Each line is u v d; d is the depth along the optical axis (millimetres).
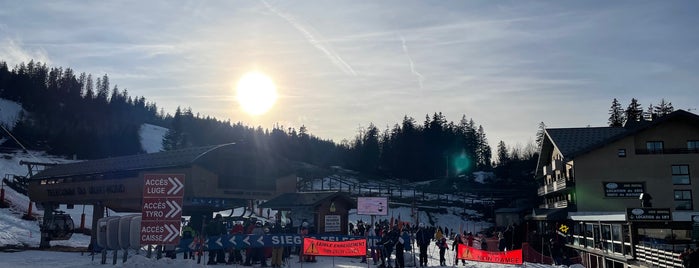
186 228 23703
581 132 53094
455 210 85750
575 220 39219
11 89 184875
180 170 28891
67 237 37375
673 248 27906
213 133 195375
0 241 35438
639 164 45656
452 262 28672
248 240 21828
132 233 21094
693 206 44469
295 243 22375
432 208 85000
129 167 31781
